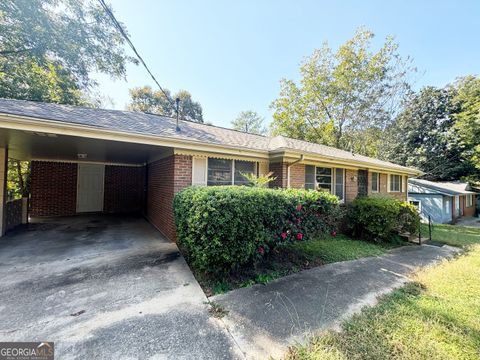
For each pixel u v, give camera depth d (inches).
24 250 201.3
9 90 403.9
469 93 753.6
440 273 173.8
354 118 775.7
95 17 401.4
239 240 145.9
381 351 86.9
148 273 156.4
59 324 99.5
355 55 734.5
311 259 199.6
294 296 132.3
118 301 120.1
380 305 122.9
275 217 165.0
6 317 103.4
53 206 385.1
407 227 293.0
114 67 466.9
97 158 376.5
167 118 328.2
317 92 786.2
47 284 137.3
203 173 244.1
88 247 212.2
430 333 98.5
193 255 154.9
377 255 227.5
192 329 98.9
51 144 231.3
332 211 209.2
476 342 92.7
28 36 376.2
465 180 794.2
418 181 667.4
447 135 813.2
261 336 95.4
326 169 335.3
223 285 142.6
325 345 90.1
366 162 366.6
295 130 834.8
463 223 610.9
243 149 255.6
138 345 88.2
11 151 296.5
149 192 356.2
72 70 452.4
